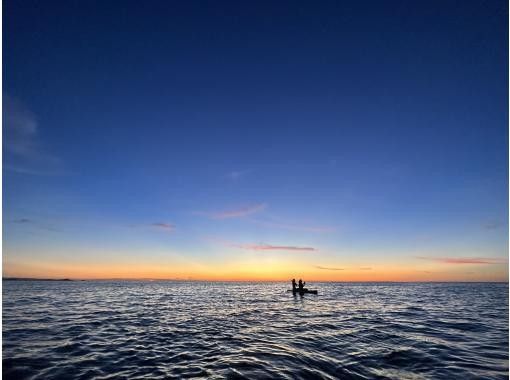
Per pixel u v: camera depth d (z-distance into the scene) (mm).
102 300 33344
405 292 55812
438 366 9406
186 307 26500
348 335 13953
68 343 12062
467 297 41500
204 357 10234
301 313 22359
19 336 13172
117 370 8938
